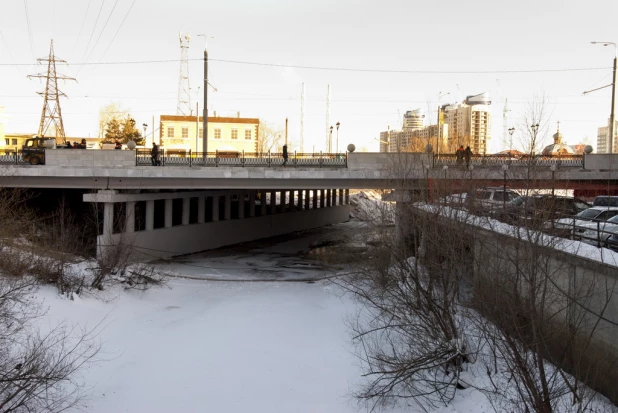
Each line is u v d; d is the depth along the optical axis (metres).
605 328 12.86
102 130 89.75
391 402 14.88
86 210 37.94
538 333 12.75
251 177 32.19
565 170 25.00
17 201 29.55
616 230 17.83
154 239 37.12
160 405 14.74
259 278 32.94
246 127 73.19
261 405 14.91
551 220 13.46
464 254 16.25
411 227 20.48
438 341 15.67
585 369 13.51
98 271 26.06
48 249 24.00
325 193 73.12
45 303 20.47
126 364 17.50
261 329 21.64
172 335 20.70
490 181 20.09
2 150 45.97
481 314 14.98
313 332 21.23
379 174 30.75
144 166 32.31
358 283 24.89
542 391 12.13
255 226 52.00
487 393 13.66
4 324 15.97
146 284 27.98
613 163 28.41
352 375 16.91
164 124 71.75
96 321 21.22
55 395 14.20
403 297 17.84
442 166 21.88
